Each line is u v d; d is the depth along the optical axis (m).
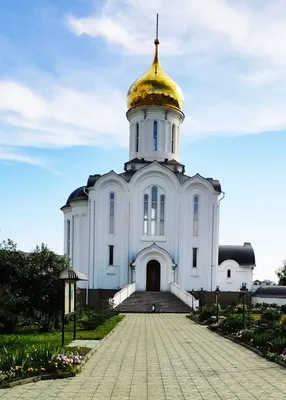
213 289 45.78
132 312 36.66
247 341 17.73
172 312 36.81
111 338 19.55
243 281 52.88
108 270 45.47
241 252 54.59
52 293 23.77
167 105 49.50
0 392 9.82
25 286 23.75
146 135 49.59
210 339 19.55
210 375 11.76
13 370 11.01
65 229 53.16
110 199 46.50
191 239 46.34
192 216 46.69
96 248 45.59
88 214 47.00
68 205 51.81
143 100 49.47
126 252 45.53
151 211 46.53
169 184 46.88
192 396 9.58
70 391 9.94
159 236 46.06
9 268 23.83
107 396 9.54
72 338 19.06
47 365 11.57
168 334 21.36
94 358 14.27
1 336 18.23
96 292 43.94
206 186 47.00
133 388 10.25
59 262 24.78
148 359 14.16
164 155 49.47
